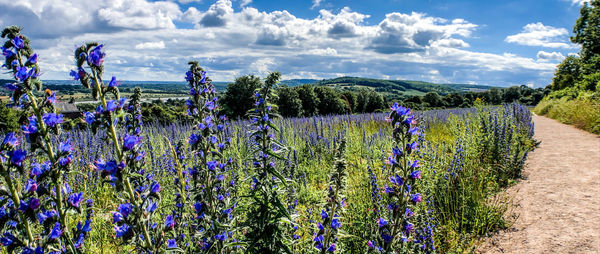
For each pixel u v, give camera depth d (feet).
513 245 13.26
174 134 31.55
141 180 8.93
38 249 5.97
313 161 26.96
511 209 16.20
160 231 7.16
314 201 18.25
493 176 20.34
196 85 9.59
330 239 9.14
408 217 8.85
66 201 6.82
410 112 8.55
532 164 25.99
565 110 67.72
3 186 6.01
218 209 9.52
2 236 6.07
